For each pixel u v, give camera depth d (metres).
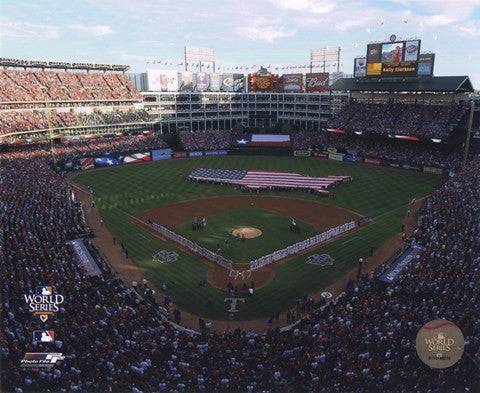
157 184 85.88
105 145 109.69
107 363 26.48
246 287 42.72
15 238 46.06
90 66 126.38
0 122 97.50
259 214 66.00
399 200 72.75
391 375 25.50
